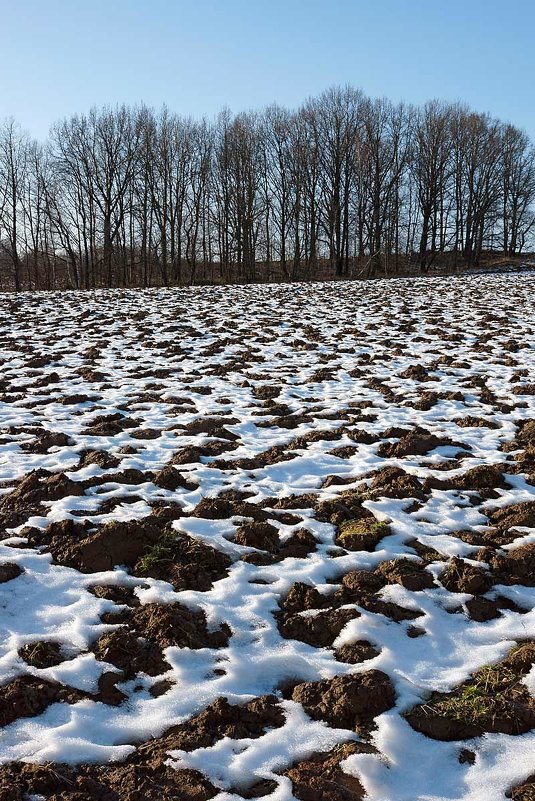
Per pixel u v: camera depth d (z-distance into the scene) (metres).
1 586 4.37
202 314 18.95
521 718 3.39
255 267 55.28
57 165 47.31
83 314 19.05
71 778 2.98
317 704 3.51
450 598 4.44
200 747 3.19
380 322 16.95
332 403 9.01
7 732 3.22
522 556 4.82
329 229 55.00
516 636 4.09
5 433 7.56
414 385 10.02
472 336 14.58
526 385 9.65
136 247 52.84
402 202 56.56
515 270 47.31
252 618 4.18
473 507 5.77
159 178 49.22
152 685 3.62
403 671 3.76
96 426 7.75
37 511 5.45
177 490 6.00
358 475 6.47
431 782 3.05
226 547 4.96
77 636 3.93
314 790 2.96
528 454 6.82
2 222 45.97
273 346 13.69
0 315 19.53
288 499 5.87
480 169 57.34
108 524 4.98
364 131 50.81
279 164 51.66
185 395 9.38
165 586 4.46
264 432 7.77
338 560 4.85
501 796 2.95
